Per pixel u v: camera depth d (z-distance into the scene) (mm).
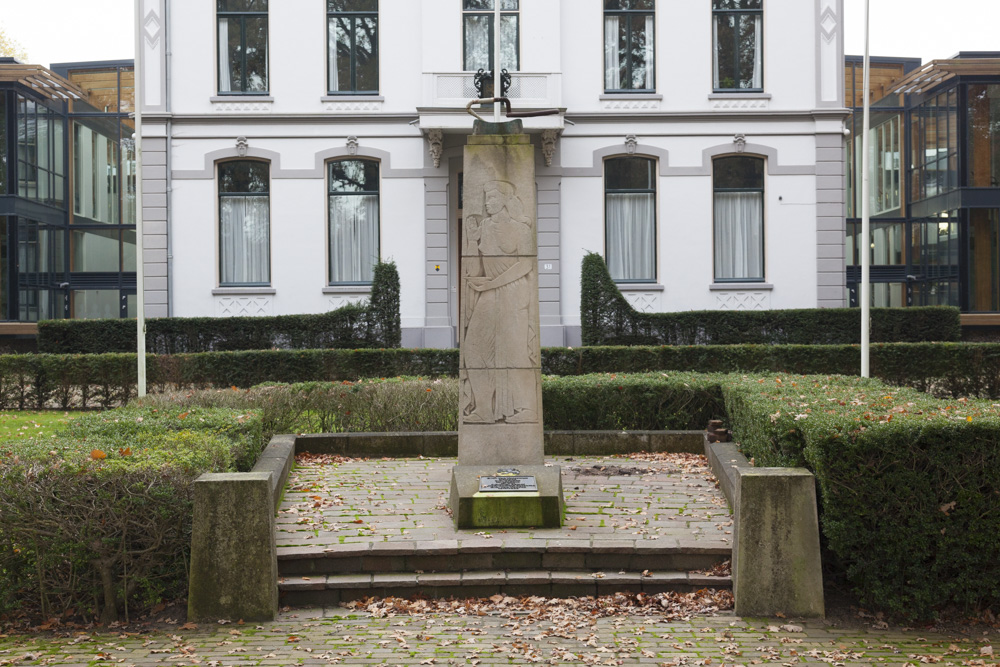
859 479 6543
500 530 7707
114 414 9383
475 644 6086
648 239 23484
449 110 22250
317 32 23094
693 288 23281
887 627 6477
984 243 26438
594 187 23172
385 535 7555
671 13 23328
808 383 10469
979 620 6602
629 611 6723
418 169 23031
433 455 10758
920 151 29234
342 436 10719
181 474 6621
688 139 23266
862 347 16047
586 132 23141
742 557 6648
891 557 6566
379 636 6238
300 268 23047
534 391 8477
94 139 29219
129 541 6547
